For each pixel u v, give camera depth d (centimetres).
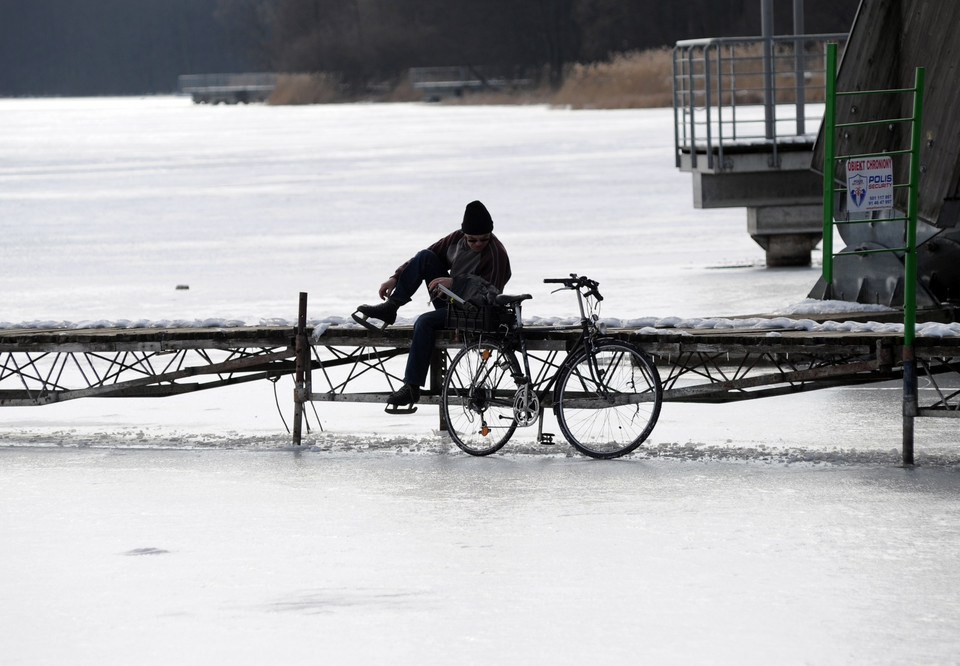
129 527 2631
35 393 3700
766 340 3216
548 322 3591
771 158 6650
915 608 2073
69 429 3759
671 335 3288
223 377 4566
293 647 1953
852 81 4531
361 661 1894
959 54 4100
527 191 12081
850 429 3519
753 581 2217
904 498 2741
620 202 10950
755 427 3581
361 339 3472
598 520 2616
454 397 3328
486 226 3344
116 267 7738
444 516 2670
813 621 2023
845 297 4456
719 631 1988
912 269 3069
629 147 17788
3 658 1934
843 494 2784
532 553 2398
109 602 2172
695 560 2338
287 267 7494
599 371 3238
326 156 18725
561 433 3472
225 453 3366
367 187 13075
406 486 2948
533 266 7256
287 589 2219
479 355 3309
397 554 2408
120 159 19550
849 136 4544
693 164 6869
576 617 2058
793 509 2667
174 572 2325
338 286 6600
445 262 3431
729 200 6712
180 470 3159
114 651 1953
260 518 2683
